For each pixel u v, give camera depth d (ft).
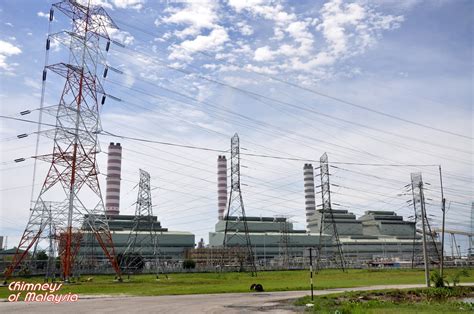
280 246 629.92
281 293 156.97
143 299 131.23
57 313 90.22
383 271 388.37
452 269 416.67
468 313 96.63
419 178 331.57
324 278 290.35
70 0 257.34
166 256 562.66
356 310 92.94
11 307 105.29
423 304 119.14
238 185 380.37
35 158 242.99
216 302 118.93
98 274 332.80
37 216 249.34
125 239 526.16
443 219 207.21
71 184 250.16
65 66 250.78
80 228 271.49
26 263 326.24
